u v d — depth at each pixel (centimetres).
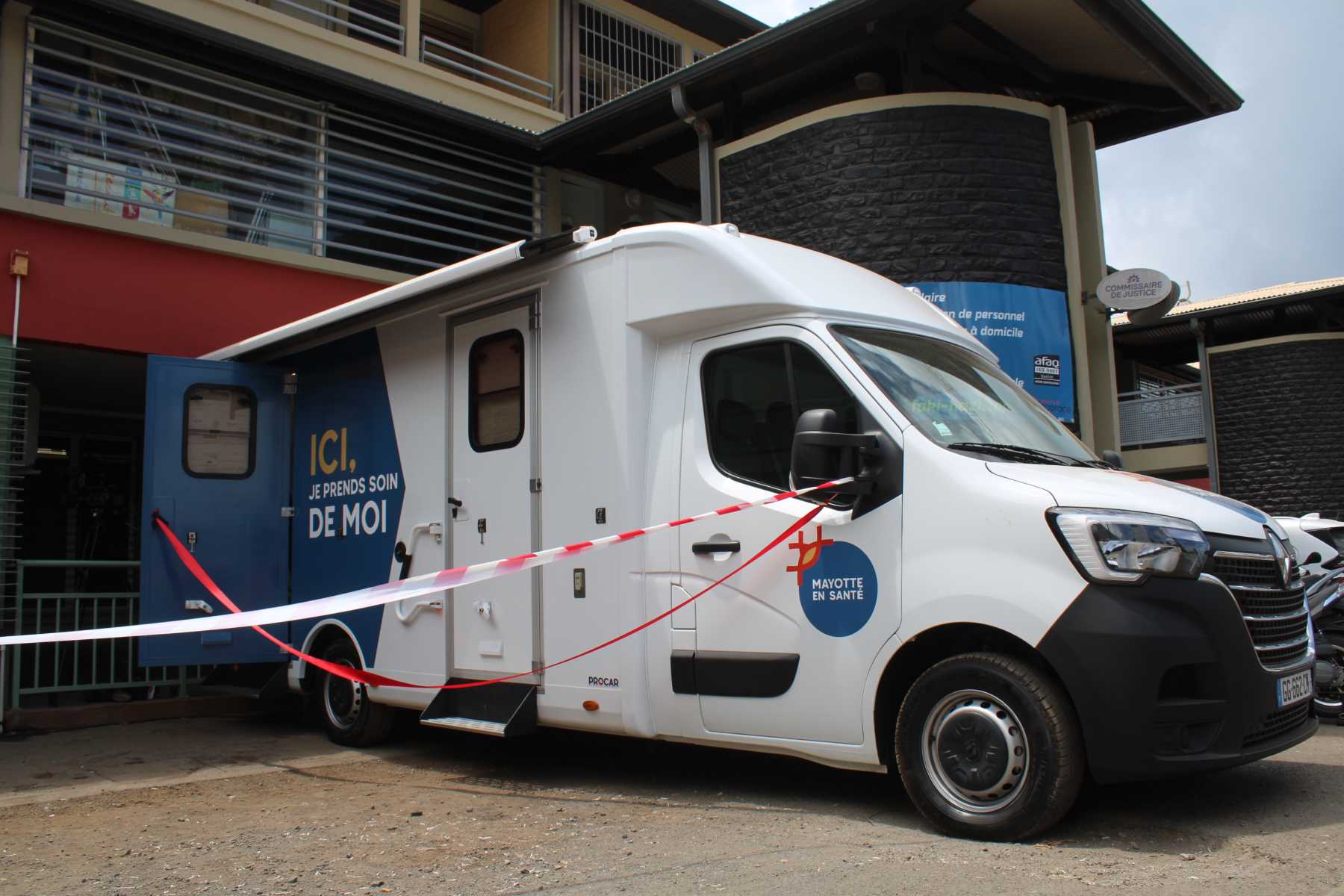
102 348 990
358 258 1226
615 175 1504
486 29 1689
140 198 1053
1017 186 1151
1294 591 475
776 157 1203
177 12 1162
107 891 403
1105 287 1202
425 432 681
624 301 561
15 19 984
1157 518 417
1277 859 386
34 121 1000
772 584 492
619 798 543
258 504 793
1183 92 1259
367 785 607
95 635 496
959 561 435
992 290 1123
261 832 493
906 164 1134
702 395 536
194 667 946
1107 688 397
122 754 722
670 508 535
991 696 425
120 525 1448
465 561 639
